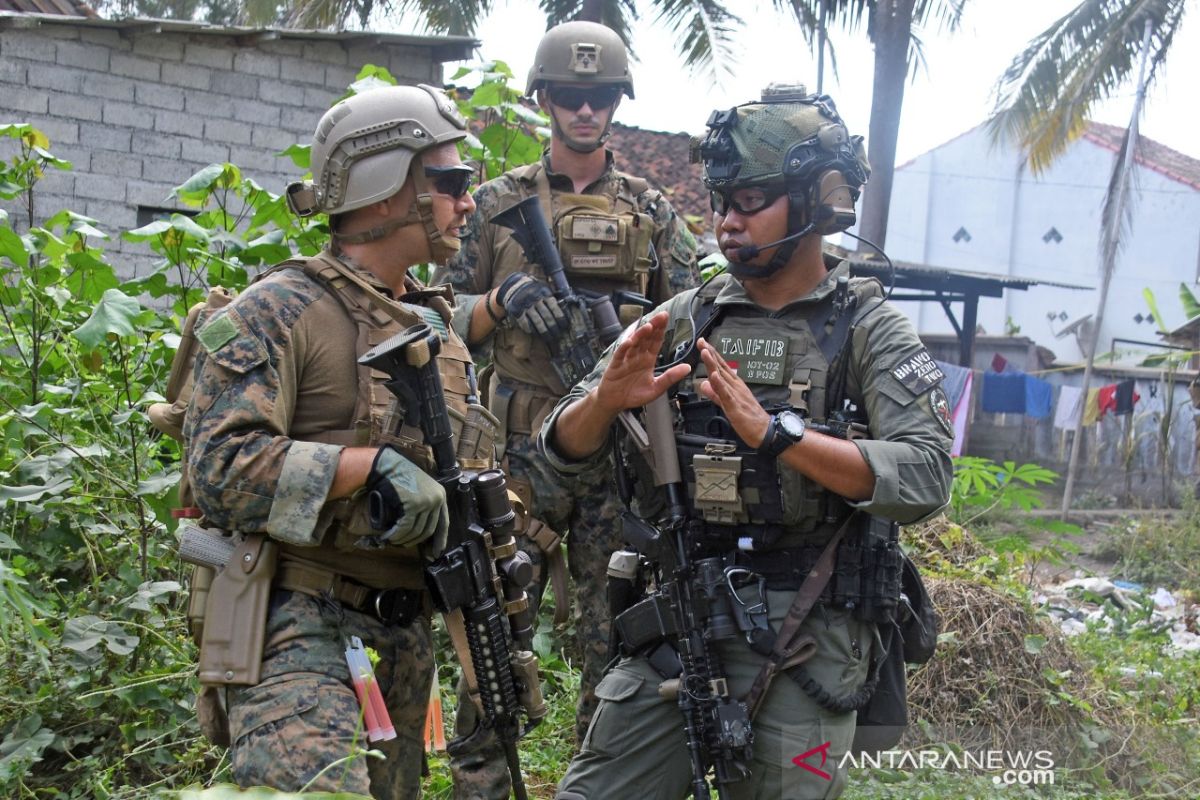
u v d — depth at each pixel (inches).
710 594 105.8
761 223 108.7
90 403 188.5
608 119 173.2
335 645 102.3
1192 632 321.7
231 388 100.4
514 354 162.7
